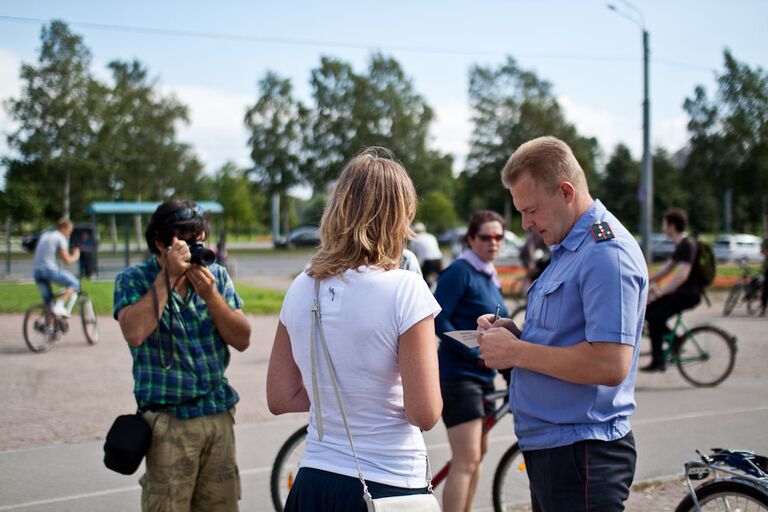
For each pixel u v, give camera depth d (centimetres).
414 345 185
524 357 220
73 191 4762
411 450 192
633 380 229
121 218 2352
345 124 5950
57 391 711
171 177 5309
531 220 234
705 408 659
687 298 748
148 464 278
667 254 3628
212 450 285
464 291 367
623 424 227
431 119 6122
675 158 5844
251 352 955
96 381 758
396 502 182
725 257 3441
